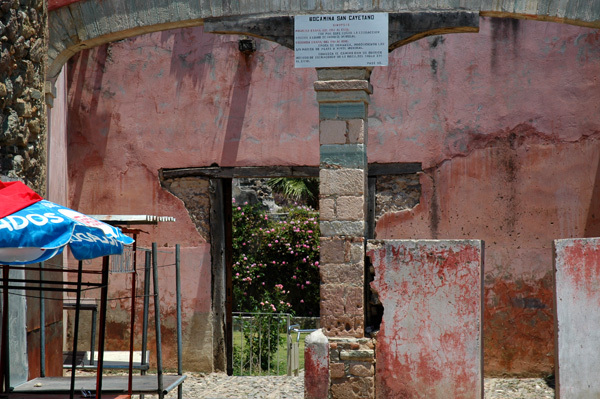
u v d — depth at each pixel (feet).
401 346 22.75
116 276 32.68
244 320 38.78
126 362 22.88
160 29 26.32
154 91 33.22
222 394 26.89
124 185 33.19
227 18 25.13
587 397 20.72
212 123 32.81
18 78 21.54
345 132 24.29
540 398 26.05
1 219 13.50
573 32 30.14
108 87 33.50
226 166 32.60
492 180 30.63
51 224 13.84
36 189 23.18
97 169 33.37
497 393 26.99
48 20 26.40
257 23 24.91
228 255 33.65
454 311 22.35
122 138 33.32
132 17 25.98
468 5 23.84
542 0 23.68
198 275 32.45
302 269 51.80
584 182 29.78
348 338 23.34
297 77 32.30
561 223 29.96
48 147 29.19
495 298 30.32
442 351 22.36
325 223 24.02
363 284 23.65
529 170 30.32
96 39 26.40
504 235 30.42
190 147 32.89
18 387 19.34
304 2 24.67
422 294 22.68
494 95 30.76
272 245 51.62
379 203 31.63
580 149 29.89
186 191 32.94
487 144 30.73
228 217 33.86
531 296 30.07
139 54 33.35
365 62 24.18
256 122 32.50
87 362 23.40
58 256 26.04
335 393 23.15
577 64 30.07
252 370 36.86
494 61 30.81
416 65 31.40
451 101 31.07
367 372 22.93
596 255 21.07
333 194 24.11
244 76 32.65
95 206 33.30
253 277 50.08
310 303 52.11
